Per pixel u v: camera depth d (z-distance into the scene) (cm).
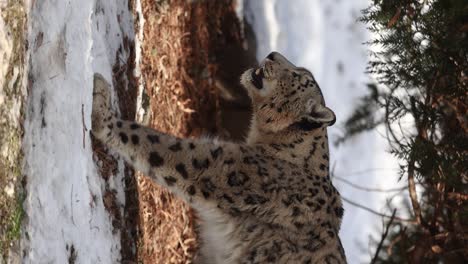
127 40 918
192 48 1536
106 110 856
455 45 1098
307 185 991
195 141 944
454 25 1114
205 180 942
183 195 943
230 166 959
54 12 787
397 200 1444
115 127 868
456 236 1191
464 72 1150
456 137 1152
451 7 1107
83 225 812
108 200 858
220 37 1598
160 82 1455
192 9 1565
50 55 783
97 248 830
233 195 954
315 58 1606
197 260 1018
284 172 986
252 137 1048
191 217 1307
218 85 1562
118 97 895
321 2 1641
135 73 934
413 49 1128
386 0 1136
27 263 755
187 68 1526
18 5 767
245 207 956
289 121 1014
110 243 852
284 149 1005
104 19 865
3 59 772
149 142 899
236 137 1540
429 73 1127
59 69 790
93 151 845
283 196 971
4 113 770
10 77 768
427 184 1245
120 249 870
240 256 959
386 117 1186
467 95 1150
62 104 791
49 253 768
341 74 1573
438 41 1112
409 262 1239
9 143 767
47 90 779
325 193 1002
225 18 1639
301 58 1617
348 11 1622
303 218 972
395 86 1183
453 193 1162
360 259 1420
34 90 770
